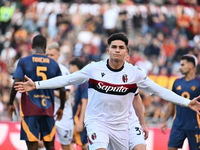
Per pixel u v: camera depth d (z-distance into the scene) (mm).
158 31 47562
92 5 49406
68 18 49031
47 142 20438
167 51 45156
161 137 28297
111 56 15656
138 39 45531
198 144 23391
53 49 23406
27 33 47594
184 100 15852
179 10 49156
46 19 48969
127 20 48312
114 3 49969
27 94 19812
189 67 23594
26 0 49875
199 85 23500
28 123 19734
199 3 51188
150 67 42375
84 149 25594
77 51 44688
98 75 15891
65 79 15867
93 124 16031
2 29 48688
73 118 25750
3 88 38125
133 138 16469
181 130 23609
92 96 16031
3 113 34062
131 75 16000
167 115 24719
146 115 35031
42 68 20062
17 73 19625
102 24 48219
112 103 15891
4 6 49625
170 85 38156
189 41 48188
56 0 50406
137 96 17625
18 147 28156
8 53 44906
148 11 48875
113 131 16125
